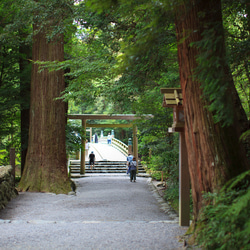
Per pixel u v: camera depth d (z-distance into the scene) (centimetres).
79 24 1138
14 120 1745
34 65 1302
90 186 1529
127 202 1026
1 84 1612
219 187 429
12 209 854
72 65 1092
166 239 479
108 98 1170
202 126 450
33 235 508
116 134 4581
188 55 457
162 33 382
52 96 1282
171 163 1173
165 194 1161
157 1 377
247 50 649
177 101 560
